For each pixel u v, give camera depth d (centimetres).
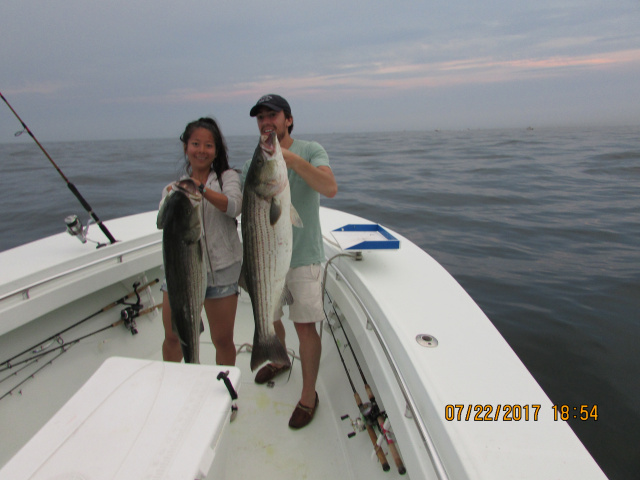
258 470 192
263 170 175
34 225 840
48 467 98
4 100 211
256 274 186
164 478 96
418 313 163
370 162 1820
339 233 234
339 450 201
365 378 208
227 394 122
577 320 365
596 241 596
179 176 217
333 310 260
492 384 121
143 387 123
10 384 199
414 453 115
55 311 223
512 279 461
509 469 93
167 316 207
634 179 1169
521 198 926
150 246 260
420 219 754
